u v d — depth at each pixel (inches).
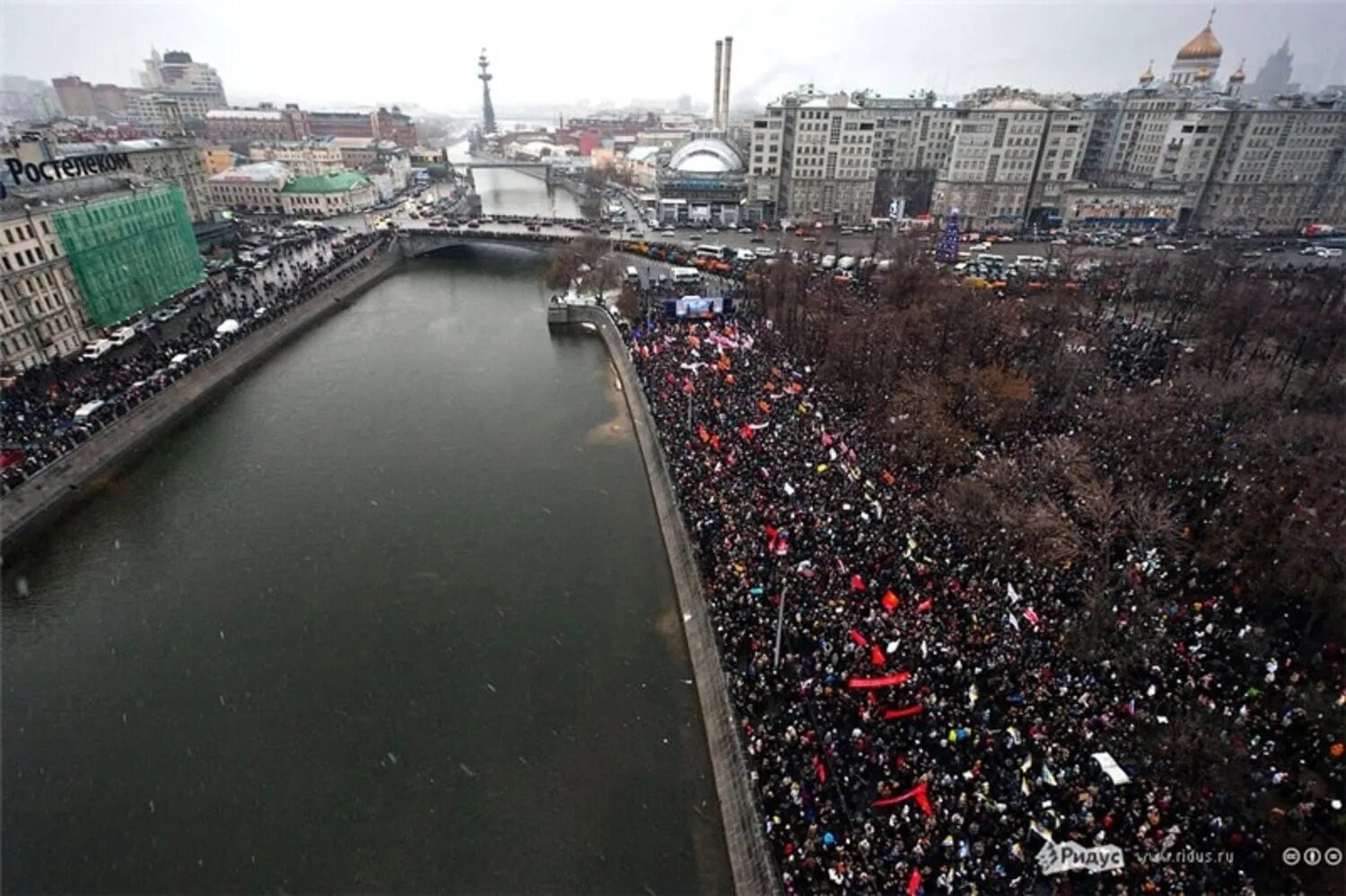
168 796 2034.9
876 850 1582.2
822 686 1975.9
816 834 1632.6
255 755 2150.6
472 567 2952.8
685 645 2532.0
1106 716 1840.6
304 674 2432.3
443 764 2122.3
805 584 2304.4
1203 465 2974.9
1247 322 4429.1
